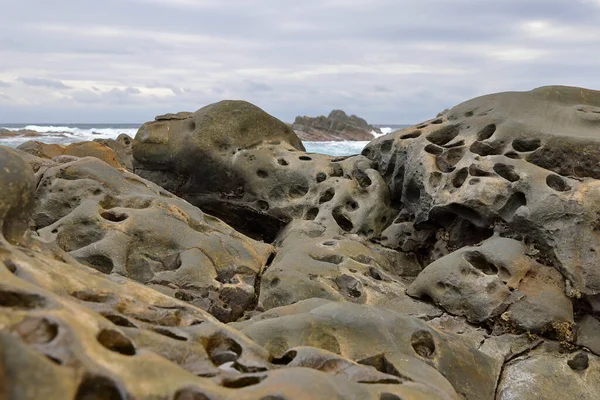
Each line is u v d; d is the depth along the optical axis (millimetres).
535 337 6359
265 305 7105
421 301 7156
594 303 6609
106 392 2666
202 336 3834
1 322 2688
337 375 3467
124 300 4098
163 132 11992
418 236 9383
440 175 8812
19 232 4223
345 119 58688
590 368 5973
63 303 3137
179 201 8656
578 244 6812
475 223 8094
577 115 8742
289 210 10484
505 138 8617
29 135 42938
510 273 6785
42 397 2283
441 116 10469
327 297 7078
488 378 5309
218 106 11523
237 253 7699
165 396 2752
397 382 3736
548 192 7199
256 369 3619
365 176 10492
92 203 7543
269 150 11344
